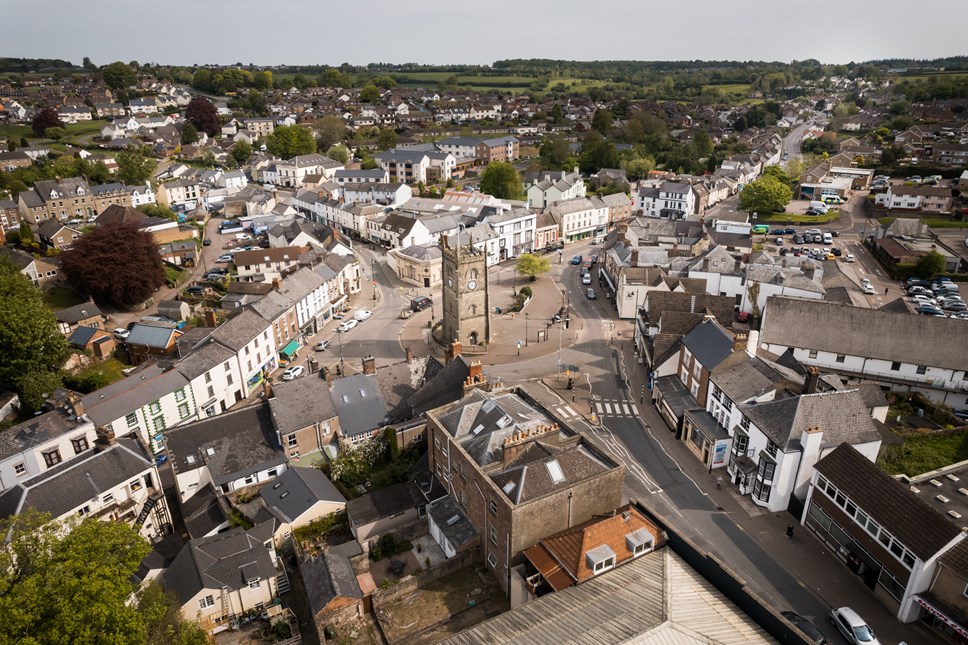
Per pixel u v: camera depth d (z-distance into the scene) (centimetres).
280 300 10250
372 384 7594
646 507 5100
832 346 8412
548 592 4659
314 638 4888
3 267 10350
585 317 11575
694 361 7756
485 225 14725
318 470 6612
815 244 15462
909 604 4691
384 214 17238
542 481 5006
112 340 9900
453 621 4931
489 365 9625
